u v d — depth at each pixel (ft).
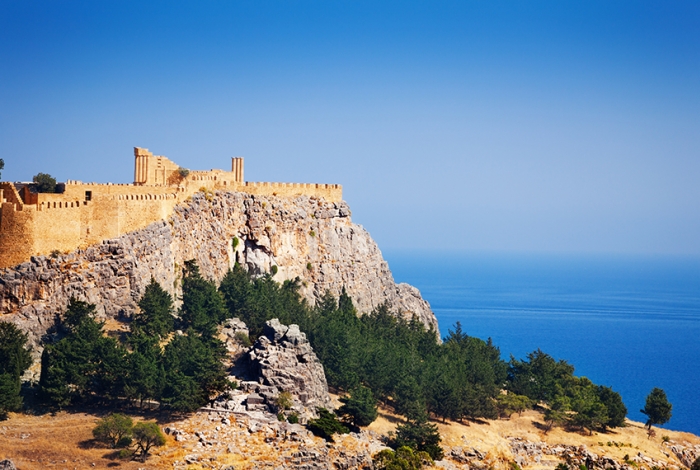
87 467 505.66
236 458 538.88
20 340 590.96
